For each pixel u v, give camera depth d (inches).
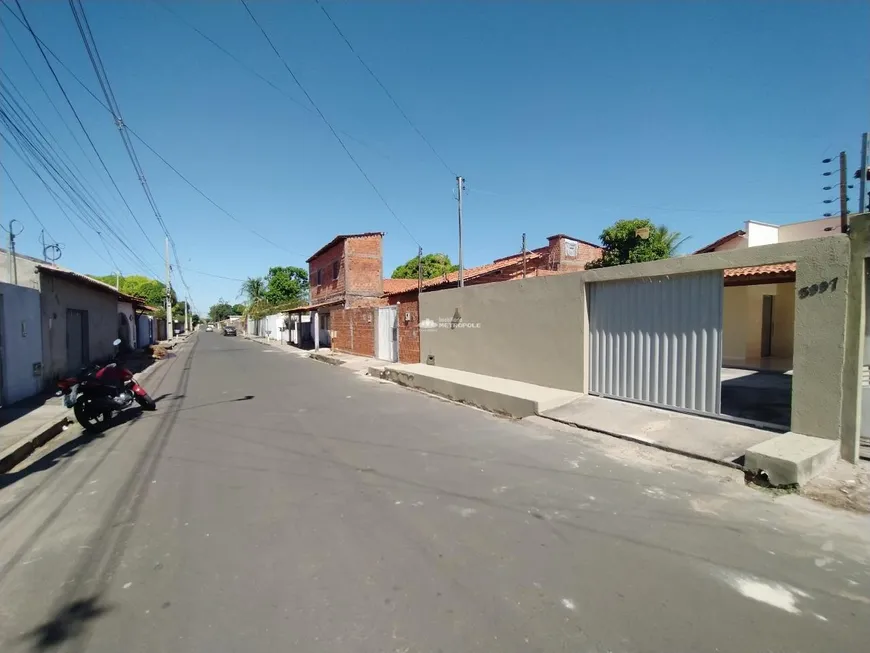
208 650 98.5
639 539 145.5
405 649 98.0
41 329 455.8
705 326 268.8
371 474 207.3
